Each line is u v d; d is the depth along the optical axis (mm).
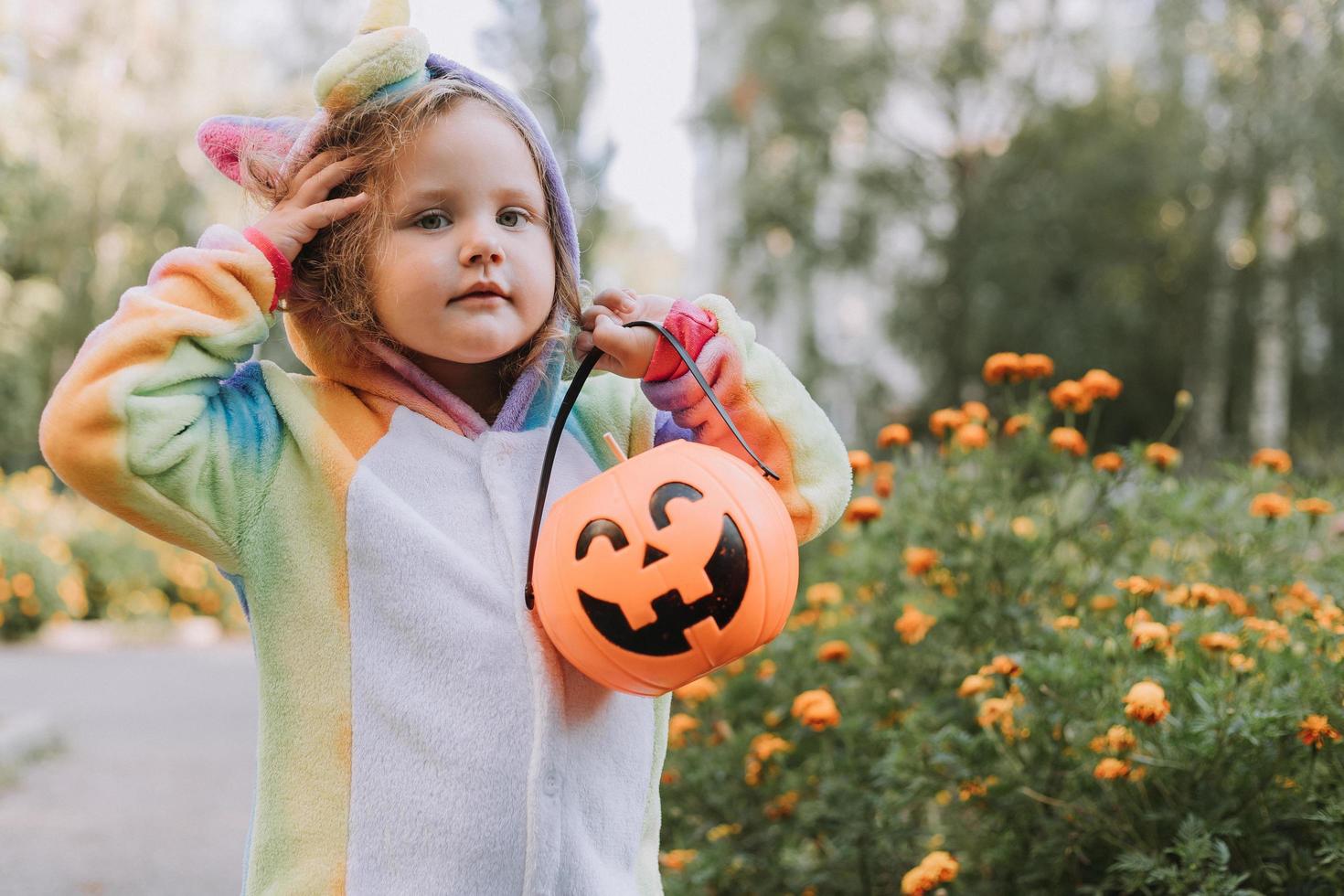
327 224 1653
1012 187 15172
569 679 1622
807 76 15414
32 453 16797
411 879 1494
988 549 3141
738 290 16625
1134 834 2424
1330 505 2969
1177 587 2994
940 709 2975
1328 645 2545
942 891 2662
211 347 1582
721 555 1518
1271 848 2357
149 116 19812
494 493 1656
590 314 1761
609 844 1617
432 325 1606
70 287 18969
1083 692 2535
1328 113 13031
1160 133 14320
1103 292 14680
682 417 1771
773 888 2869
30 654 9914
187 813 4777
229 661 9773
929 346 15297
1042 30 15680
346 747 1545
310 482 1626
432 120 1627
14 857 4117
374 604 1581
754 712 3242
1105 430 15031
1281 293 14234
